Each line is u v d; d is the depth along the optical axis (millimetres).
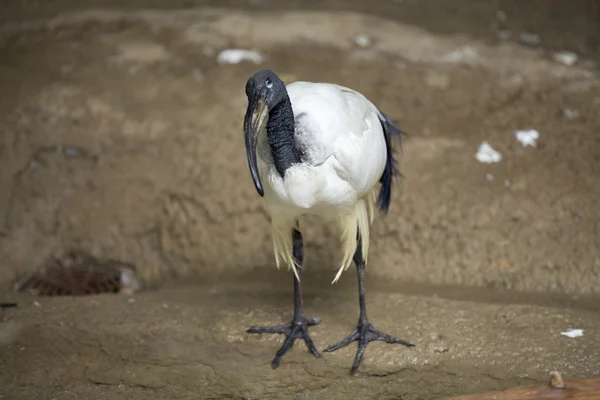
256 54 14695
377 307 8938
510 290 9688
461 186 10867
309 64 14242
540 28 16234
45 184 11250
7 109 12734
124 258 10664
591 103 12578
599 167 10992
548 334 8273
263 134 7098
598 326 8398
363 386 7797
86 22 16594
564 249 9953
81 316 8836
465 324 8461
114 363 8062
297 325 8234
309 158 6930
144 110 12797
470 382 7730
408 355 7977
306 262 10367
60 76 13898
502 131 11938
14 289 10070
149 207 11008
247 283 10148
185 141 11953
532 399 6625
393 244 10375
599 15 16781
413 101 12883
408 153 11461
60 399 7570
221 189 11047
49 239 10734
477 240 10234
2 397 7578
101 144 12023
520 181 10867
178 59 14562
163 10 17422
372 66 14141
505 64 14273
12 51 15031
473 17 16812
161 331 8547
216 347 8320
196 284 10281
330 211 7500
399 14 17094
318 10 17234
